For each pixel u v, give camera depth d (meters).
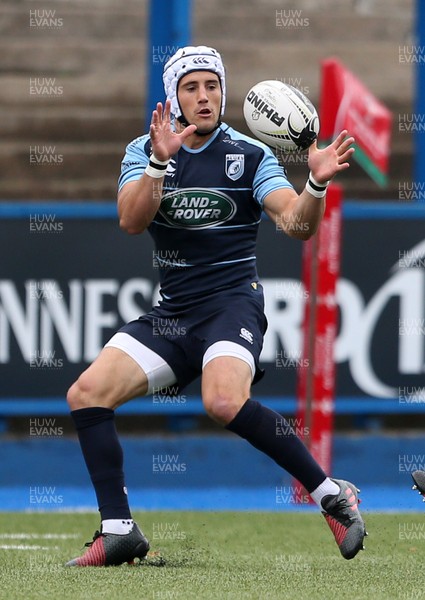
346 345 32.81
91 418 17.06
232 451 33.19
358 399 32.91
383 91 50.53
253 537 21.97
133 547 17.09
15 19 52.38
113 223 31.91
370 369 32.94
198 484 32.97
